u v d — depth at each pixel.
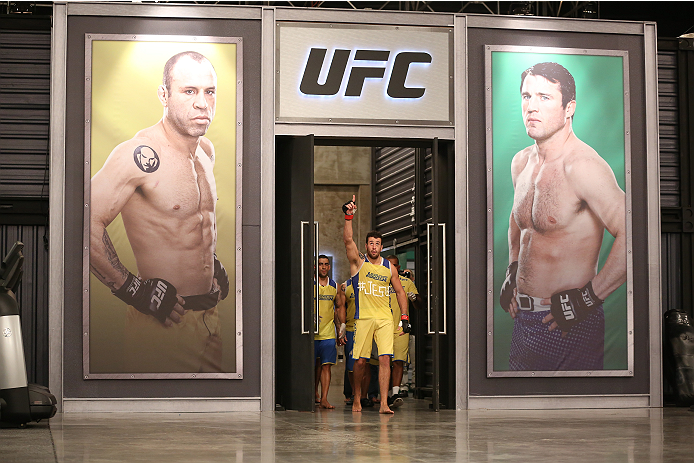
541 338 7.72
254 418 6.55
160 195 7.40
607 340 7.83
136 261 7.33
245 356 7.40
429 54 7.77
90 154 7.37
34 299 7.89
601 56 8.05
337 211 13.40
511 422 6.16
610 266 7.88
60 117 7.37
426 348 9.17
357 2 12.53
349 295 8.02
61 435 5.16
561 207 7.84
